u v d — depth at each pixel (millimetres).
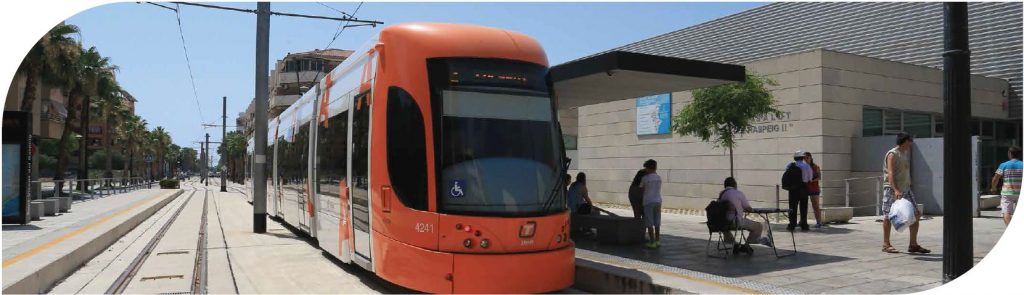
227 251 12000
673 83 10445
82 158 40125
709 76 9797
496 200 7168
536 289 7207
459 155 7191
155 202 25578
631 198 11711
